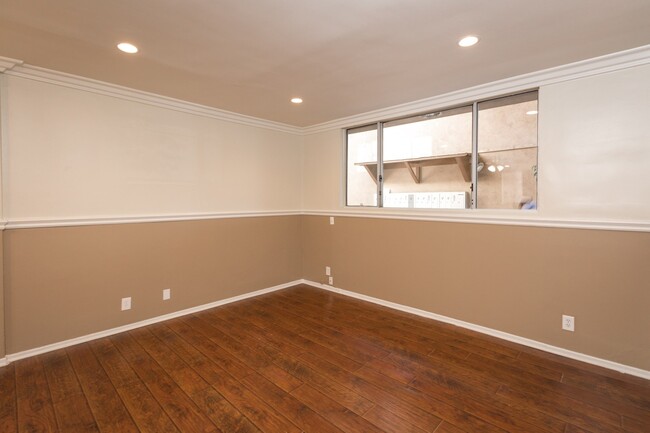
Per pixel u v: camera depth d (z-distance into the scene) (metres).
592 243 2.61
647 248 2.39
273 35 2.14
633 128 2.43
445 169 3.57
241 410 2.08
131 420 1.99
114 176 3.19
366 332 3.26
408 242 3.79
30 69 2.66
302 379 2.42
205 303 3.90
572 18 1.93
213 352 2.84
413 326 3.40
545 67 2.68
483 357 2.74
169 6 1.81
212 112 3.89
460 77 2.90
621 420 1.98
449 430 1.90
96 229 3.08
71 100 2.92
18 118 2.66
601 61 2.49
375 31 2.09
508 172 3.12
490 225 3.16
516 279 3.01
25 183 2.70
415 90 3.24
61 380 2.39
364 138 4.31
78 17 1.92
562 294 2.76
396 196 4.01
